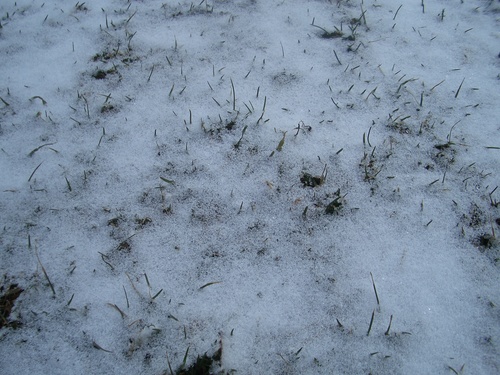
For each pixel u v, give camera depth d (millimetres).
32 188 1903
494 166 2055
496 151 2119
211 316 1554
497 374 1453
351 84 2422
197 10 2893
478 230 1827
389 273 1684
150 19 2805
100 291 1604
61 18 2779
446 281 1671
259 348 1487
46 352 1456
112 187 1924
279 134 2148
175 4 2939
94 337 1496
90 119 2195
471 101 2355
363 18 2859
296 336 1516
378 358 1477
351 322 1554
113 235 1764
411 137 2168
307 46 2654
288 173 1998
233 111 2248
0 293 1589
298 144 2113
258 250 1735
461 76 2496
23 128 2143
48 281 1587
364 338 1519
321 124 2205
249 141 2119
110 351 1468
